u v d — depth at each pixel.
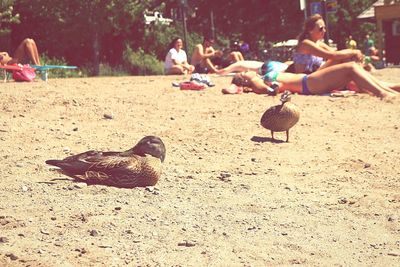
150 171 7.81
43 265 5.50
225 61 24.19
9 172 8.47
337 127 12.02
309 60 16.20
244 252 5.98
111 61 39.12
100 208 6.98
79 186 7.68
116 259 5.69
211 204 7.41
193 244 6.09
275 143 10.77
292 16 46.88
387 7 35.22
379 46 35.53
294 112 10.71
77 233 6.26
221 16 49.06
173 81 17.97
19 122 11.46
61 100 13.29
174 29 43.06
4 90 14.54
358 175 9.00
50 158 9.29
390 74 22.92
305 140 11.02
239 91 15.27
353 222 6.98
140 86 16.38
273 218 7.00
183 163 9.40
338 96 14.91
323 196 7.95
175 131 11.34
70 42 35.97
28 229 6.32
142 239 6.18
